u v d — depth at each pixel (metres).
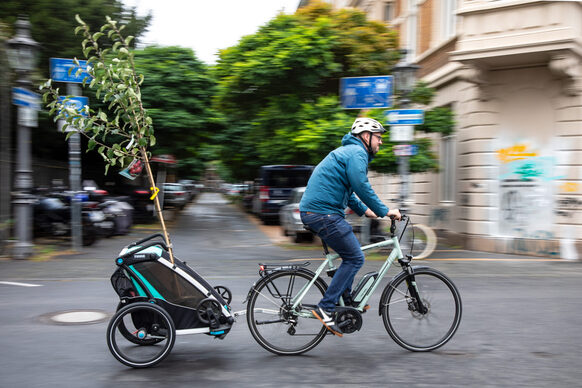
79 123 4.28
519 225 10.45
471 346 4.33
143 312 3.93
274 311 4.16
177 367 3.85
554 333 4.70
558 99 10.01
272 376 3.66
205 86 16.53
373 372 3.74
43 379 3.60
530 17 9.63
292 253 10.45
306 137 10.35
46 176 15.39
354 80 9.88
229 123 18.72
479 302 5.90
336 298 4.05
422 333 4.24
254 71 11.13
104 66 4.19
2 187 11.34
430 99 11.57
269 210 19.06
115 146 4.29
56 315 5.27
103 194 13.45
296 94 11.81
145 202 17.83
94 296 6.14
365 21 12.47
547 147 10.18
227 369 3.81
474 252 10.63
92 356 4.07
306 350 4.14
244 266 8.59
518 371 3.75
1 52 10.27
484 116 10.80
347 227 4.04
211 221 21.09
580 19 9.56
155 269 3.96
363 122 4.21
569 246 9.77
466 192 11.23
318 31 11.59
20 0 14.20
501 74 10.61
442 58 13.56
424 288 4.27
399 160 10.39
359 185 3.95
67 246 11.11
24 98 9.37
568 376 3.66
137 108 4.30
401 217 4.11
